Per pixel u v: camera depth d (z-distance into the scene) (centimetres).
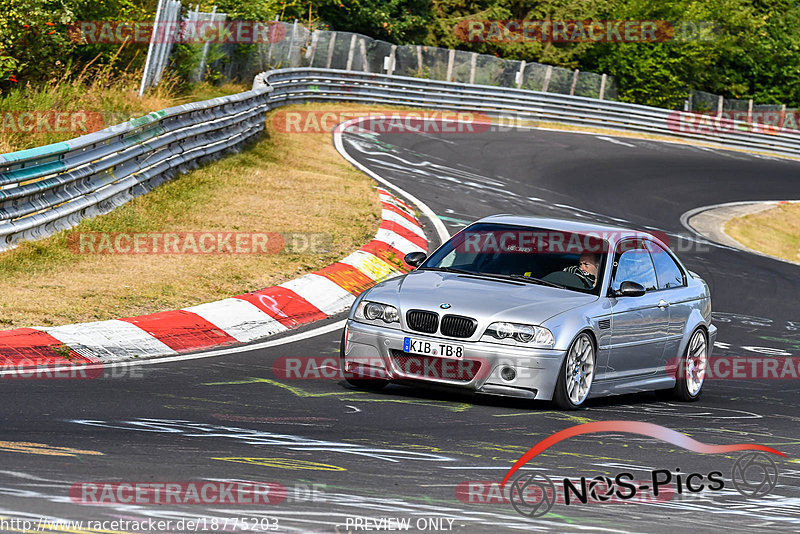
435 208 5331
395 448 1684
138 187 4178
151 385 2097
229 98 5391
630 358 2405
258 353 2586
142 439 1588
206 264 3388
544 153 8056
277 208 4438
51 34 5319
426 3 12106
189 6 7406
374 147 7025
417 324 2175
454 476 1513
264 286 3234
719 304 4331
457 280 2345
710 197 7412
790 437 2153
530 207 5853
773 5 15250
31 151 3244
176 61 6938
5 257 3048
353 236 4125
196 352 2530
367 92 9044
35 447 1473
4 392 1906
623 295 2366
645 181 7575
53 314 2594
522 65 10775
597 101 10375
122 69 6172
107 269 3161
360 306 2255
